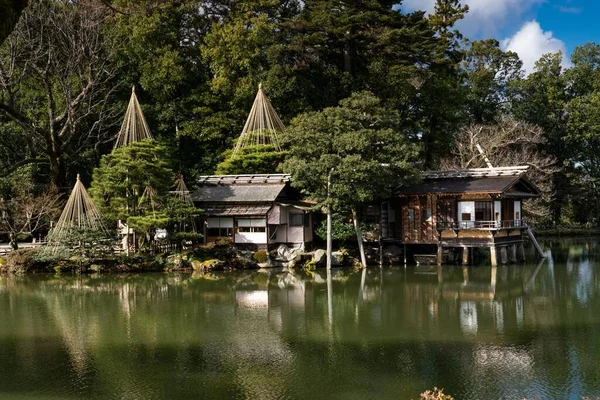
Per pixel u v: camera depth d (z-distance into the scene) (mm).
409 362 15234
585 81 62562
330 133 33906
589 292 25719
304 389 13305
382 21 46625
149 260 34750
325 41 47000
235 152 42469
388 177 33062
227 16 50688
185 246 37344
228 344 17344
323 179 33094
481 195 34562
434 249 37875
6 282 30906
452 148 53281
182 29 49969
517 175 34938
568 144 61031
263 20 47656
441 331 18672
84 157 46375
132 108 39469
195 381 13977
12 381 14164
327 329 19156
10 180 40781
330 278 31078
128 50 46781
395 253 37219
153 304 24125
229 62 47281
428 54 48750
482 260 38188
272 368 14891
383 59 47875
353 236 38406
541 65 63500
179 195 35781
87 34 44000
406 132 51031
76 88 46250
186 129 47281
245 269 35156
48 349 17016
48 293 27266
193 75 49344
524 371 14328
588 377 13820
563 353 15875
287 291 27094
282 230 38281
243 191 38156
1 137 43438
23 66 41750
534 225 58656
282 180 38406
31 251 34781
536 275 31234
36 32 41906
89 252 34250
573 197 62531
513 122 51344
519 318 20438
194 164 47938
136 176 33625
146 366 15234
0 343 17797
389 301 24203
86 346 17328
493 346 16703
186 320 20828
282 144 41375
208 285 29188
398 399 12602
